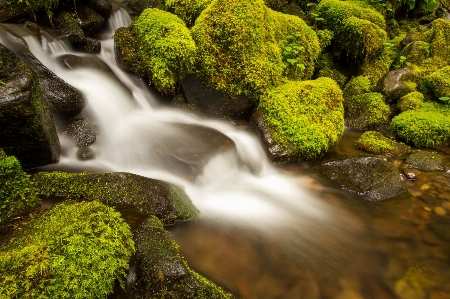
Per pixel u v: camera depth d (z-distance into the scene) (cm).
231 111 585
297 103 561
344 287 320
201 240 350
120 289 264
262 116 562
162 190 356
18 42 431
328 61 795
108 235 268
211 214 399
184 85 577
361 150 584
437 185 488
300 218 424
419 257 363
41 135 363
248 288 305
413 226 411
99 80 530
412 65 764
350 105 696
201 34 555
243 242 361
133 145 472
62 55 534
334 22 791
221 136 509
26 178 316
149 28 561
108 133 492
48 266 233
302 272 332
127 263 269
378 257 362
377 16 831
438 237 393
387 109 676
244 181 494
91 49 605
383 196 458
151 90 575
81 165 425
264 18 601
